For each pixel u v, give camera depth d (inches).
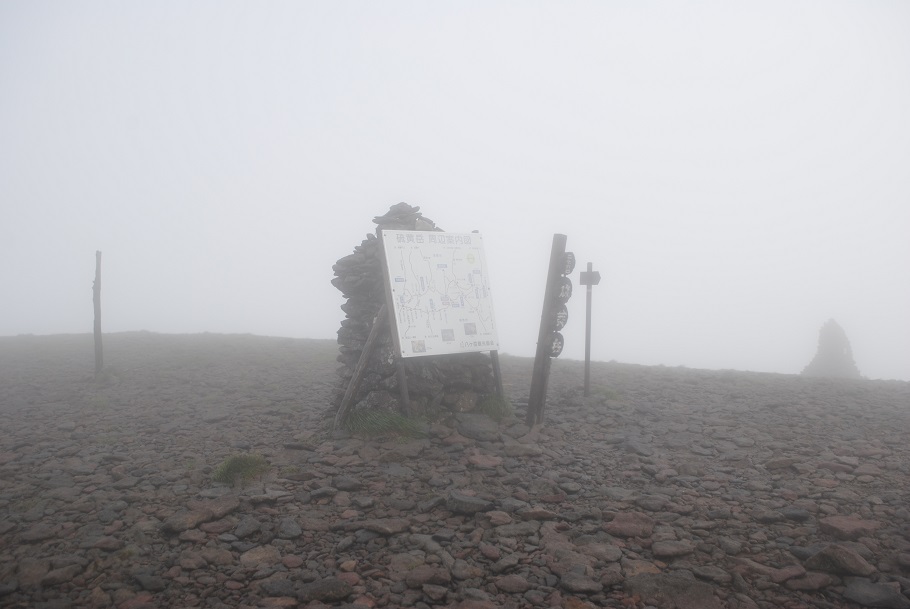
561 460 359.9
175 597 225.1
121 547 259.1
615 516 281.7
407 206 463.2
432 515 291.3
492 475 339.6
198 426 437.1
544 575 237.8
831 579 227.3
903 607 209.0
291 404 499.2
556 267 421.4
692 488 316.2
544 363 425.7
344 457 361.4
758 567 236.1
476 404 445.7
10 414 478.3
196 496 308.7
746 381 593.3
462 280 441.1
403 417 400.8
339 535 273.3
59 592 229.1
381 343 421.4
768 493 304.8
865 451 353.7
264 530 274.8
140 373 642.8
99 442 400.5
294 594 225.6
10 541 264.5
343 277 451.8
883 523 267.1
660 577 228.1
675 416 450.0
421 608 218.1
